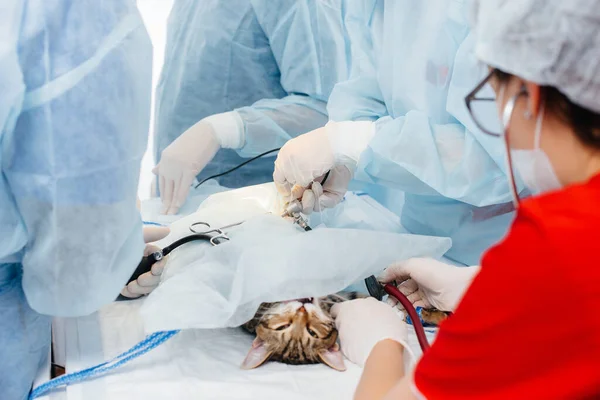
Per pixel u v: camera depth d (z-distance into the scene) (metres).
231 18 1.62
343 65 1.55
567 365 0.41
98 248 0.77
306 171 1.22
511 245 0.44
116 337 0.98
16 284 0.81
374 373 0.74
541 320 0.42
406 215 1.43
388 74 1.31
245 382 0.87
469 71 1.08
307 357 0.93
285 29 1.57
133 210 0.81
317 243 1.01
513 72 0.51
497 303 0.43
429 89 1.23
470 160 1.11
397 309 1.03
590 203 0.44
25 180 0.71
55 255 0.76
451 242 1.18
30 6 0.67
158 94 1.77
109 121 0.73
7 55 0.65
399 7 1.24
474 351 0.44
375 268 1.03
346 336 0.93
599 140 0.48
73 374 0.85
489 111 0.96
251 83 1.71
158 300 0.94
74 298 0.79
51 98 0.69
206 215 1.25
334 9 1.51
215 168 1.76
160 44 1.81
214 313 0.93
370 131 1.24
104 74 0.72
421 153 1.14
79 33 0.70
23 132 0.70
